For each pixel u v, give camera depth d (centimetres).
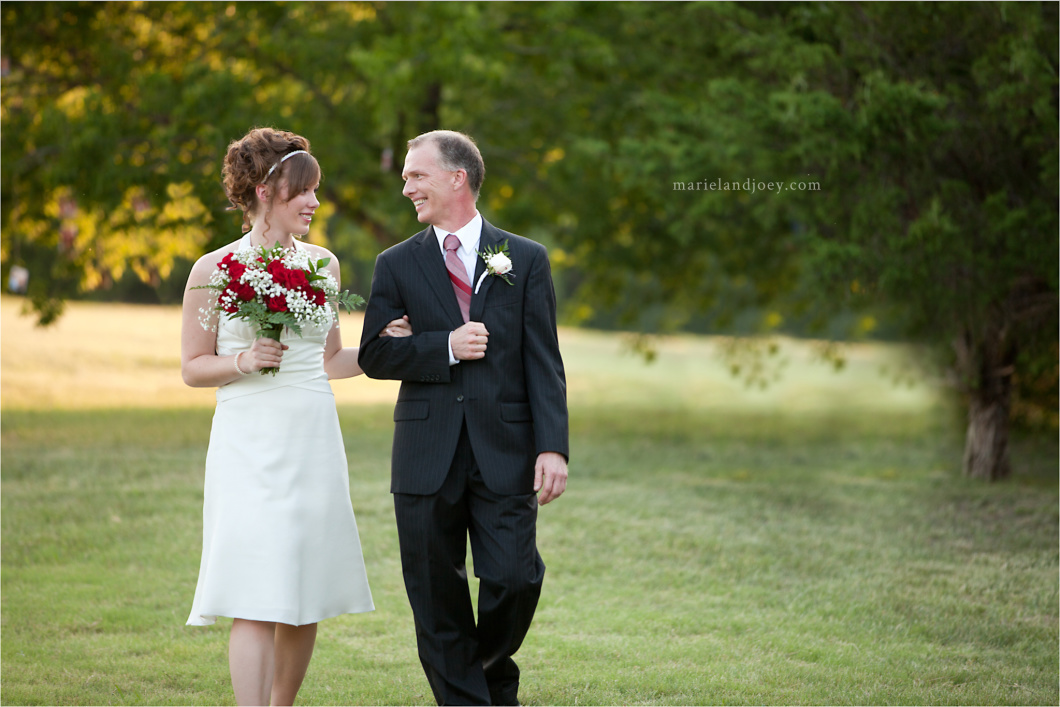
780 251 2839
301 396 746
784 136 1758
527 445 771
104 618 1058
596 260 3027
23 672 897
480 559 760
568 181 2697
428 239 789
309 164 764
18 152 2320
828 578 1261
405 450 769
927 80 1650
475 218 793
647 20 2361
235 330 748
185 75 2281
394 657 968
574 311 3406
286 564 714
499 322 766
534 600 768
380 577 1251
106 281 3102
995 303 1827
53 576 1212
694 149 1844
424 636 766
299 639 764
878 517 1636
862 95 1619
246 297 705
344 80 2552
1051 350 2006
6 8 2334
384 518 1544
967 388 2053
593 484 1912
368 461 2052
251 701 701
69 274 2758
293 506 727
